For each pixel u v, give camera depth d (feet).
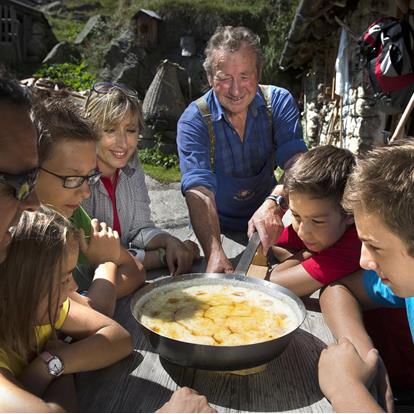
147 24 47.44
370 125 20.11
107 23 55.26
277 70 45.96
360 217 4.52
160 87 39.45
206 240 7.55
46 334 4.72
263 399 4.42
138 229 8.07
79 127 5.93
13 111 3.97
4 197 4.02
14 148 3.95
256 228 7.26
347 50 23.70
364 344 5.24
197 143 9.05
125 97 7.30
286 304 5.36
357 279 6.13
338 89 24.34
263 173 9.91
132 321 5.81
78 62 53.78
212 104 9.24
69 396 4.31
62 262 4.50
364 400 4.17
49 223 4.53
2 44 53.36
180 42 47.42
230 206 9.90
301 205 6.25
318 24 26.89
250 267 6.66
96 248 6.44
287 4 46.26
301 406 4.35
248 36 8.91
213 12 47.09
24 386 4.21
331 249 6.37
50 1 67.97
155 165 35.76
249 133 9.50
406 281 4.50
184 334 4.71
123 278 6.38
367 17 20.36
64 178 5.88
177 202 22.56
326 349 4.81
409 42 14.05
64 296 4.68
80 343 4.70
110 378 4.68
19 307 4.37
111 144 7.32
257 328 4.84
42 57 56.80
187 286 5.72
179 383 4.63
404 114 12.92
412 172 4.27
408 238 4.22
